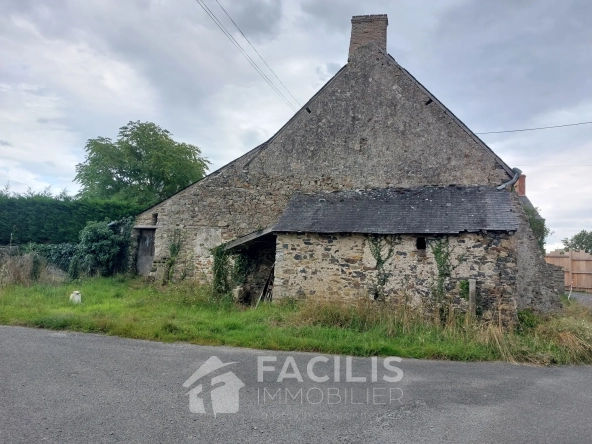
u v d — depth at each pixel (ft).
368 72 41.24
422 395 16.79
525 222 37.86
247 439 12.50
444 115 38.27
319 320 28.48
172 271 45.52
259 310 32.58
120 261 51.49
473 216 32.14
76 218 58.44
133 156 93.56
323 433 13.10
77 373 17.80
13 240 54.19
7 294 33.17
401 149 39.14
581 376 20.47
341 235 34.55
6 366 18.28
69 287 39.09
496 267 30.37
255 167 43.91
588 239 122.31
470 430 13.65
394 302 32.40
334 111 41.75
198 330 25.45
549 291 36.81
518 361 22.75
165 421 13.52
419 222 32.89
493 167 36.40
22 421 13.05
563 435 13.50
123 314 28.63
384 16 43.42
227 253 41.09
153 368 18.85
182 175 98.63
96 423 13.15
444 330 26.35
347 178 40.45
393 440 12.76
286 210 39.19
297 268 35.65
